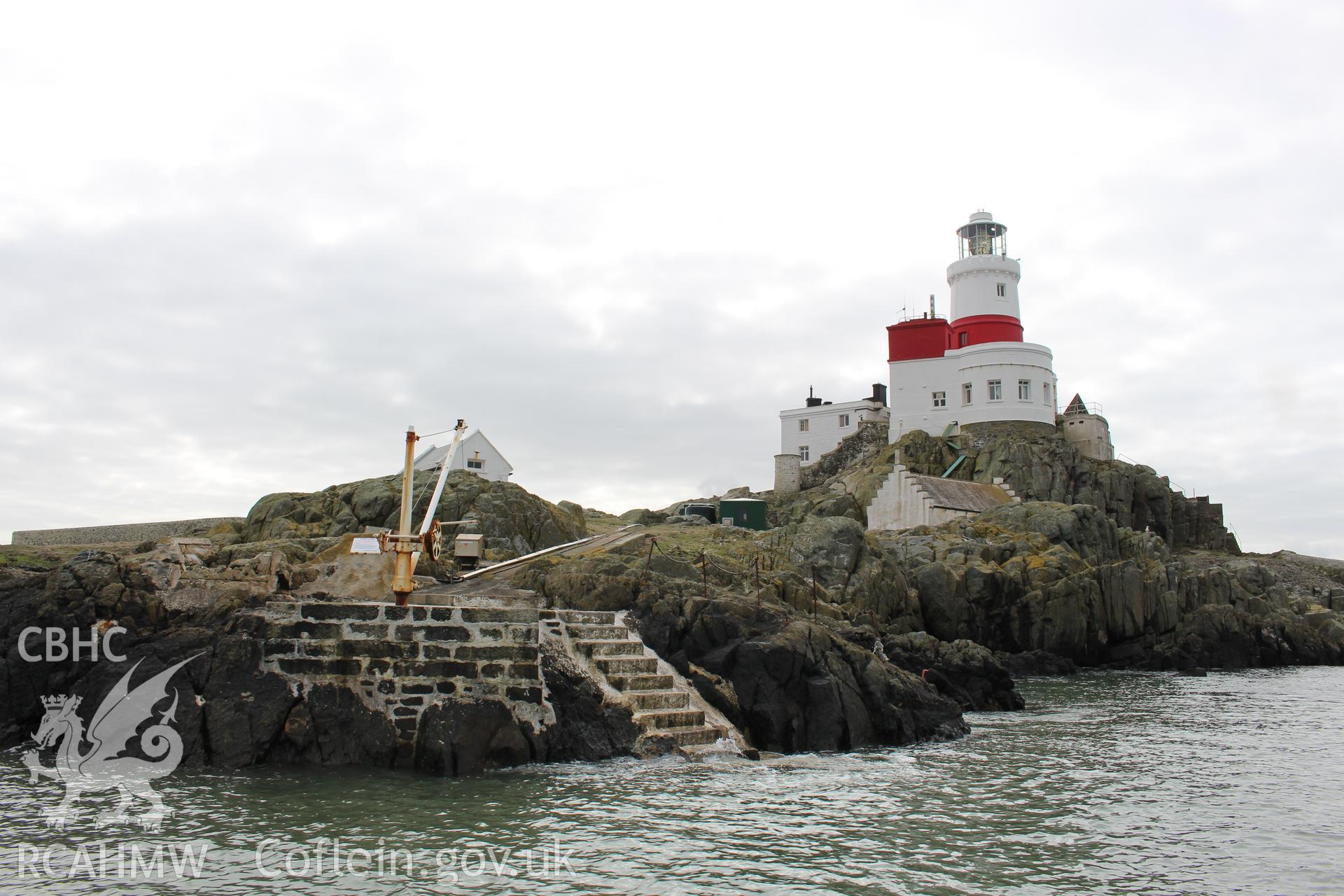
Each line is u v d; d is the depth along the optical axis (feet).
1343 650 201.98
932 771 66.95
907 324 295.28
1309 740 85.81
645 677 70.33
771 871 42.14
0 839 44.01
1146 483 258.16
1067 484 251.80
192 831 45.50
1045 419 274.36
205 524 161.89
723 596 83.97
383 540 67.77
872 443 305.53
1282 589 226.99
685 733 66.44
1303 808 57.82
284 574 68.64
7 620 65.36
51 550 124.26
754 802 54.34
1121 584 183.73
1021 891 41.01
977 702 109.60
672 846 45.16
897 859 44.62
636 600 79.97
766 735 72.79
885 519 234.17
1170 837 50.44
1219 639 184.85
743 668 74.59
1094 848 47.88
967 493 236.02
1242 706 114.52
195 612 65.41
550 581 83.35
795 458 309.42
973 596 174.91
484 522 150.82
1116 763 72.49
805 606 123.65
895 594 169.27
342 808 49.80
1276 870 44.91
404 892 38.29
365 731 59.26
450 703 60.64
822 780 61.21
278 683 59.52
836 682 77.92
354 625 61.21
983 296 293.64
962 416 279.90
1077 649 176.45
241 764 57.57
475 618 63.00
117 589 65.10
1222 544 267.80
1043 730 91.40
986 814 54.13
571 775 58.85
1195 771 69.77
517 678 63.00
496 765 59.62
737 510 231.09
